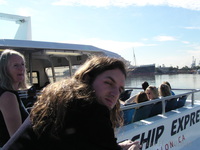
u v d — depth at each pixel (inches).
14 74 66.1
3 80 63.3
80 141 33.5
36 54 187.6
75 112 34.5
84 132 33.7
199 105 164.2
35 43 153.3
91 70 40.9
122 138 96.3
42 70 236.1
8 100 61.0
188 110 148.5
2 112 61.1
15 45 141.9
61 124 34.2
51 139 34.3
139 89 234.5
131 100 167.2
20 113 64.4
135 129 104.7
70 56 209.2
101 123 35.0
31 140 35.5
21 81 69.4
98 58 42.9
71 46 171.5
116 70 41.4
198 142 151.7
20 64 68.3
